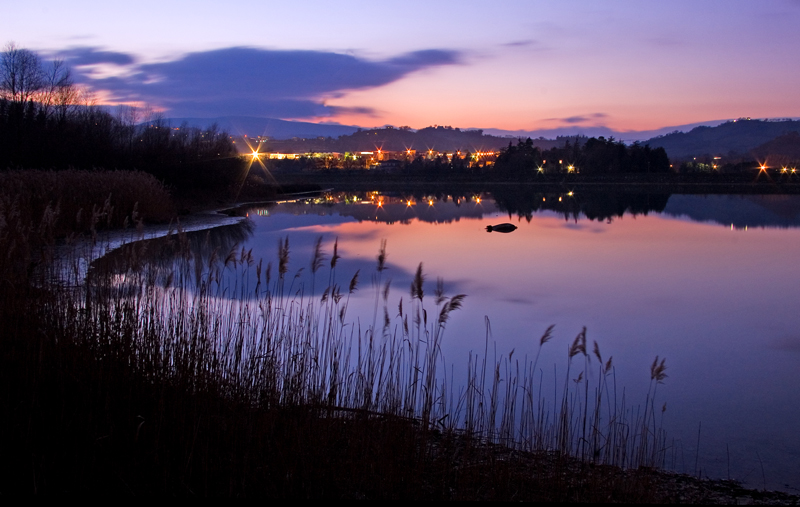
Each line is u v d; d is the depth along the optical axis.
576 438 7.29
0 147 41.78
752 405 9.16
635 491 5.63
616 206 62.22
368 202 68.38
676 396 9.56
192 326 7.52
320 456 5.64
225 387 6.59
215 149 58.88
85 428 5.55
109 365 6.30
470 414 6.73
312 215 48.69
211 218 39.31
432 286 18.67
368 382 6.93
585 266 24.36
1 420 5.52
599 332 14.07
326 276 19.14
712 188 100.00
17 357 6.23
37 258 9.62
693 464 6.97
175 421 5.80
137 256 7.79
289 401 6.54
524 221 44.94
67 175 27.31
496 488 5.59
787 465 6.97
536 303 17.20
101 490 5.07
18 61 56.31
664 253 28.47
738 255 28.06
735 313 16.42
